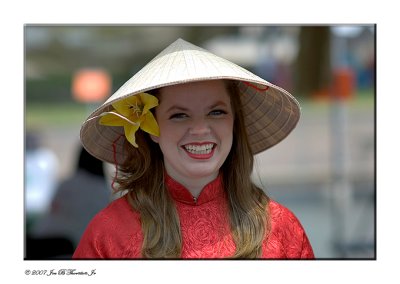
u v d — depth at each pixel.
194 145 3.07
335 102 10.16
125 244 3.12
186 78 2.84
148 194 3.23
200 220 3.21
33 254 5.51
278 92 3.30
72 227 5.58
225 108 3.12
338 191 9.62
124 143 3.50
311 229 9.25
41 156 9.02
